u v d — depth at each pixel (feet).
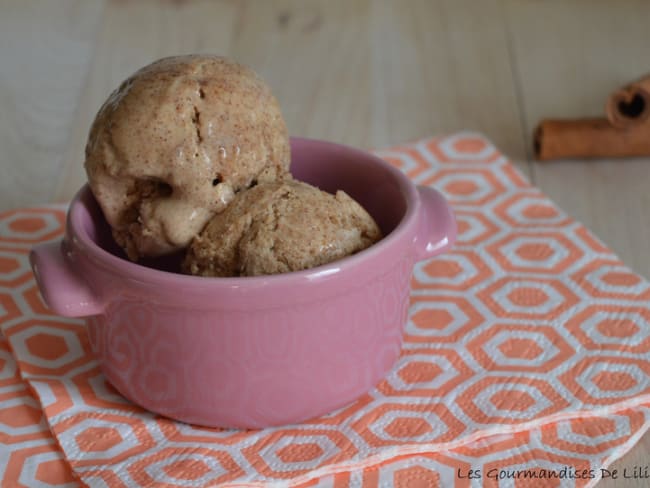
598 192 1.56
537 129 1.65
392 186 1.19
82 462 1.06
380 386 1.16
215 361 1.05
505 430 1.09
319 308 1.03
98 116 1.10
